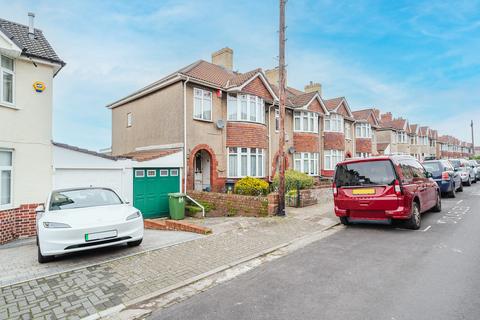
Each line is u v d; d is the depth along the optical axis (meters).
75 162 9.98
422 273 4.52
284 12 9.75
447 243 6.09
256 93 15.99
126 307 3.80
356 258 5.42
